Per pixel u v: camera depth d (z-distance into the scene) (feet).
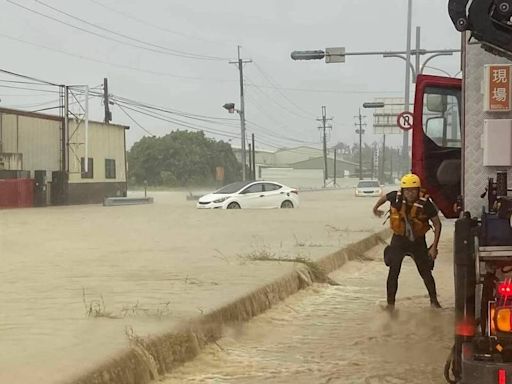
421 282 38.96
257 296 29.63
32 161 137.90
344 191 267.59
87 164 147.95
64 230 67.10
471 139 19.49
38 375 16.74
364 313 30.09
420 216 29.94
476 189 19.36
